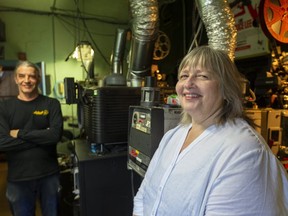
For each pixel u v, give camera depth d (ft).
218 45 5.11
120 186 5.57
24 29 11.14
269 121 4.60
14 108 5.26
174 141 3.11
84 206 5.28
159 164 3.05
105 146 5.82
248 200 1.96
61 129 5.50
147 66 6.60
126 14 12.50
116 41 7.68
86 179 5.26
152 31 5.82
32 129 5.32
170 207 2.46
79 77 12.07
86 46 9.37
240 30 6.93
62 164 8.34
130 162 4.69
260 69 6.72
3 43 10.87
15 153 5.18
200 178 2.30
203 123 2.75
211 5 5.04
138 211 3.35
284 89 5.63
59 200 5.80
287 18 6.25
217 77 2.54
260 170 2.04
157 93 4.36
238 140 2.25
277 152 4.60
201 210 2.20
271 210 1.95
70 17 11.78
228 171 2.11
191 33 9.66
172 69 10.84
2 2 10.65
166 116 3.90
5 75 10.53
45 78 11.48
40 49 11.45
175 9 10.87
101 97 5.40
